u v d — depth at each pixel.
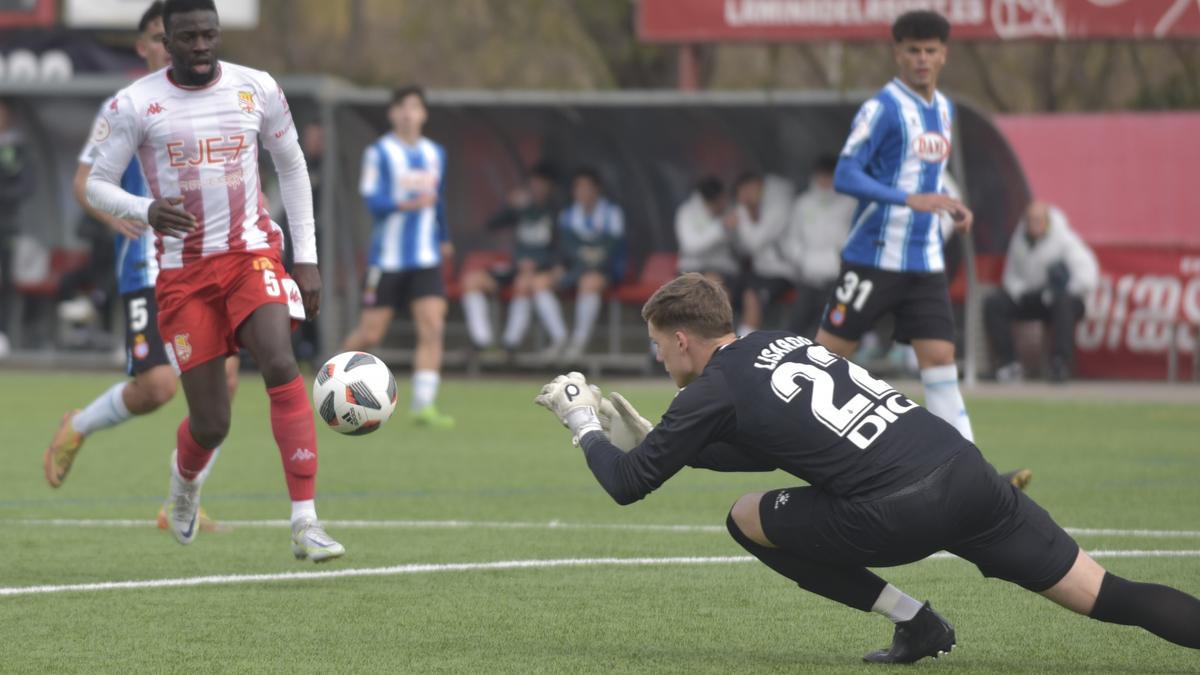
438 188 46.78
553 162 66.88
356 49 101.69
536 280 64.44
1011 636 19.31
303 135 65.69
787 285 61.69
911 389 57.84
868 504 16.36
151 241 27.36
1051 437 43.59
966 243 58.97
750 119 62.66
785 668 17.52
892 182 30.11
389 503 31.62
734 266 62.31
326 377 21.73
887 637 19.27
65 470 28.75
